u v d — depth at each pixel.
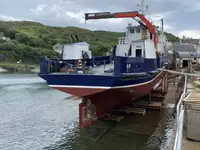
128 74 11.34
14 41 95.44
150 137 11.21
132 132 11.85
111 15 16.69
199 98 8.89
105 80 10.72
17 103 22.19
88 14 17.22
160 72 18.27
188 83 19.53
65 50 14.84
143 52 15.17
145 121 13.46
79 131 12.59
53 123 14.98
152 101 17.67
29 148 11.02
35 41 103.19
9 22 162.88
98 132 11.98
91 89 10.95
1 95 27.31
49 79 11.33
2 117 16.72
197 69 34.31
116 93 11.96
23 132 13.31
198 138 6.93
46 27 157.50
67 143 11.37
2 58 81.19
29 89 32.94
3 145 11.41
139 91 14.12
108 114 13.51
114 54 16.72
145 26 18.23
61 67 13.61
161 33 28.12
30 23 169.62
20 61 84.50
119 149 10.15
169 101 18.38
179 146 3.53
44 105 20.98
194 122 6.97
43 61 11.70
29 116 16.95
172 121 13.38
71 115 17.02
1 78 49.69
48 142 11.68
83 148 10.57
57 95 27.22
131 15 16.67
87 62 15.00
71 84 11.12
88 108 12.20
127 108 15.27
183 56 48.16
